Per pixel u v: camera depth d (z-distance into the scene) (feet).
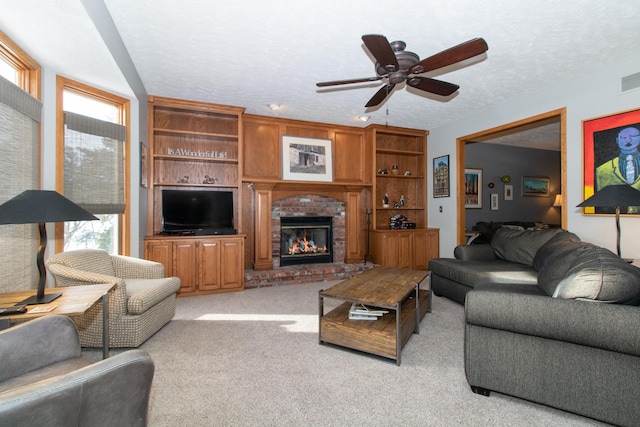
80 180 9.17
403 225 17.81
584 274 5.24
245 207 15.46
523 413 5.32
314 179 16.33
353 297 7.45
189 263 12.47
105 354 6.21
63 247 8.77
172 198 13.11
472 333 5.79
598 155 10.28
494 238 12.64
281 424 5.00
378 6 7.04
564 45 8.77
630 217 9.62
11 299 5.58
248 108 14.26
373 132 16.94
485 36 8.27
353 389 5.99
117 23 7.65
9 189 6.85
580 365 5.00
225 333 8.69
